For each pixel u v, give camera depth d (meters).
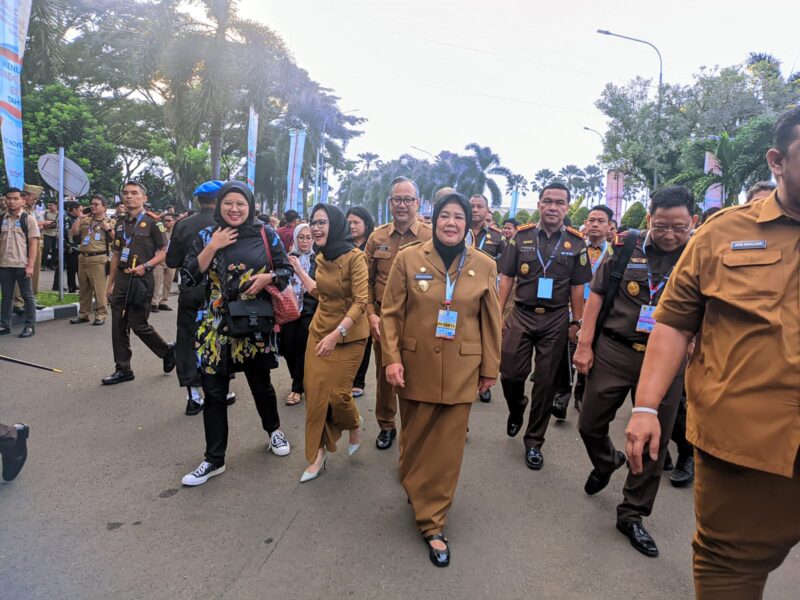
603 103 24.30
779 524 1.60
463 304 2.84
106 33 27.66
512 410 4.36
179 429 4.18
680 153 21.92
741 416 1.56
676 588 2.52
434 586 2.46
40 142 19.69
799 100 21.89
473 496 3.39
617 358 3.08
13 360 3.77
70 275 10.50
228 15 17.20
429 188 38.44
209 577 2.46
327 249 3.46
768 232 1.58
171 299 11.15
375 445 4.12
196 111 17.12
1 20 7.39
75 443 3.85
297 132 21.09
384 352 2.85
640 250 3.06
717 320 1.64
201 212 4.34
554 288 4.00
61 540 2.69
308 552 2.69
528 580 2.54
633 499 2.92
